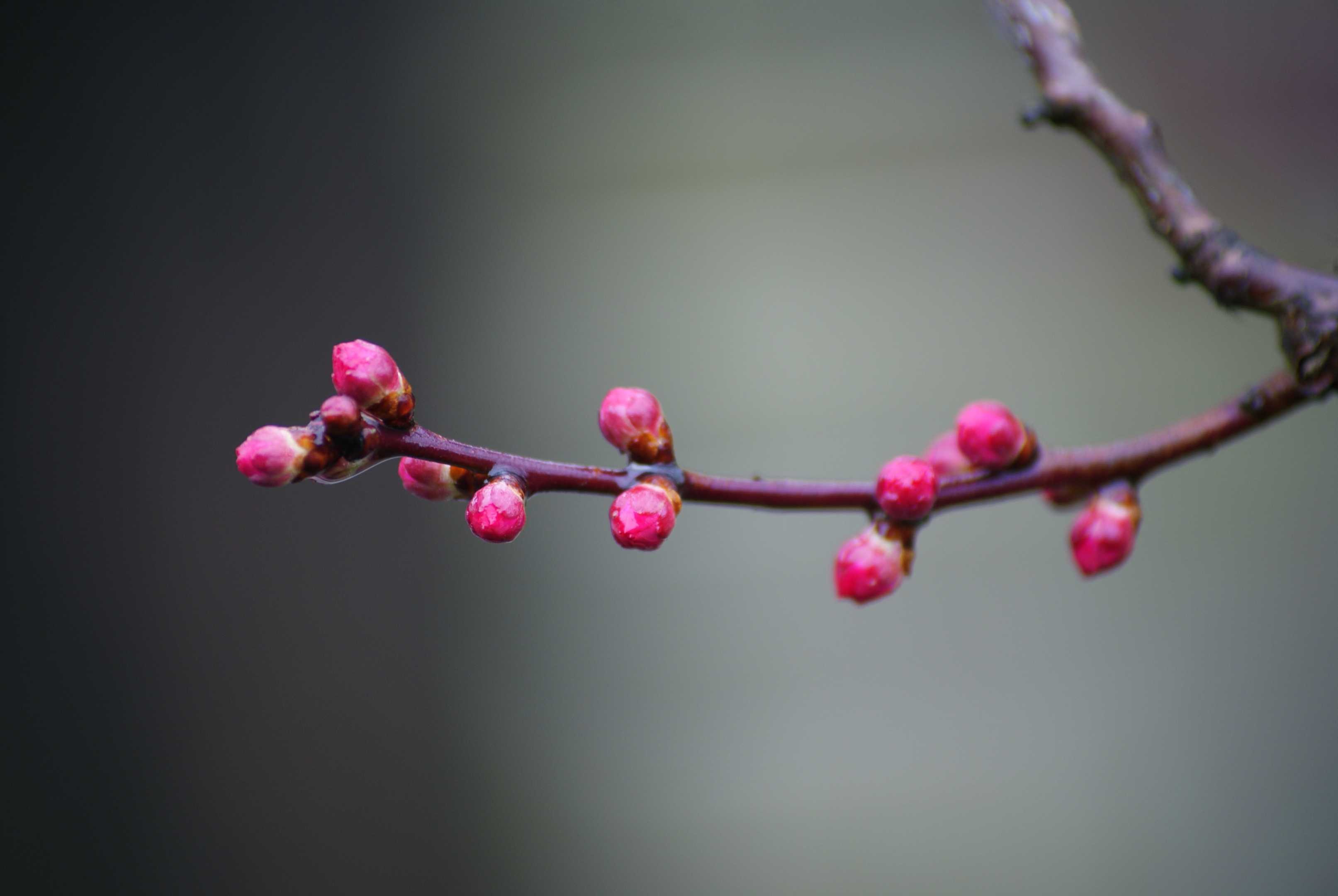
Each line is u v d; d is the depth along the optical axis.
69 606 0.87
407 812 0.89
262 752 0.88
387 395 0.35
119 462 0.88
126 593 0.88
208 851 0.87
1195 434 0.37
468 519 0.35
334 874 0.88
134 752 0.87
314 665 0.89
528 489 0.35
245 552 0.89
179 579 0.88
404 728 0.89
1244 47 0.60
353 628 0.89
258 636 0.89
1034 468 0.36
